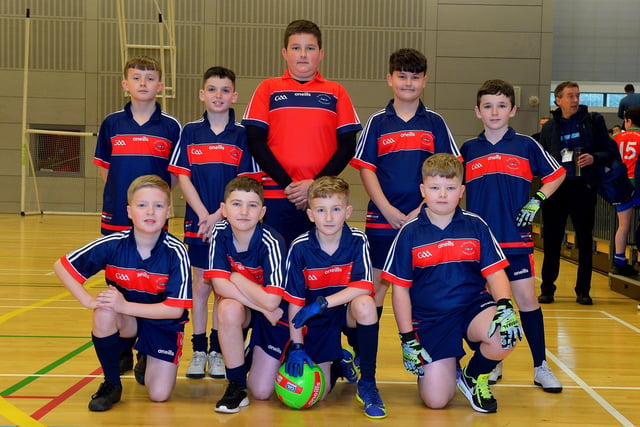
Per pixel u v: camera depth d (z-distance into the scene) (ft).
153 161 11.79
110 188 11.79
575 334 14.17
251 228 9.70
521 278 10.74
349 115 11.58
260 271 9.80
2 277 20.07
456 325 9.51
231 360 9.31
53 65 42.14
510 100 11.08
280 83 11.60
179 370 11.34
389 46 42.37
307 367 9.25
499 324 8.78
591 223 17.79
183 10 42.14
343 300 9.37
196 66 42.37
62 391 9.77
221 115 11.66
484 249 9.57
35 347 12.25
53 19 41.98
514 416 9.09
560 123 17.72
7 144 42.45
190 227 11.47
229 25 42.16
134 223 9.67
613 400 9.84
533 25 41.81
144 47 40.83
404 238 9.62
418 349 9.22
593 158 17.22
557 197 17.72
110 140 11.93
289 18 42.27
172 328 9.61
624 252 20.07
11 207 42.73
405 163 11.20
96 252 9.62
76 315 15.12
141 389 10.19
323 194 9.33
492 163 11.06
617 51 44.42
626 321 15.58
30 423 8.43
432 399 9.36
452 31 42.01
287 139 11.32
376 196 11.09
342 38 42.42
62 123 42.32
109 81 42.24
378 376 11.09
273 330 9.79
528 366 11.84
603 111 44.80
